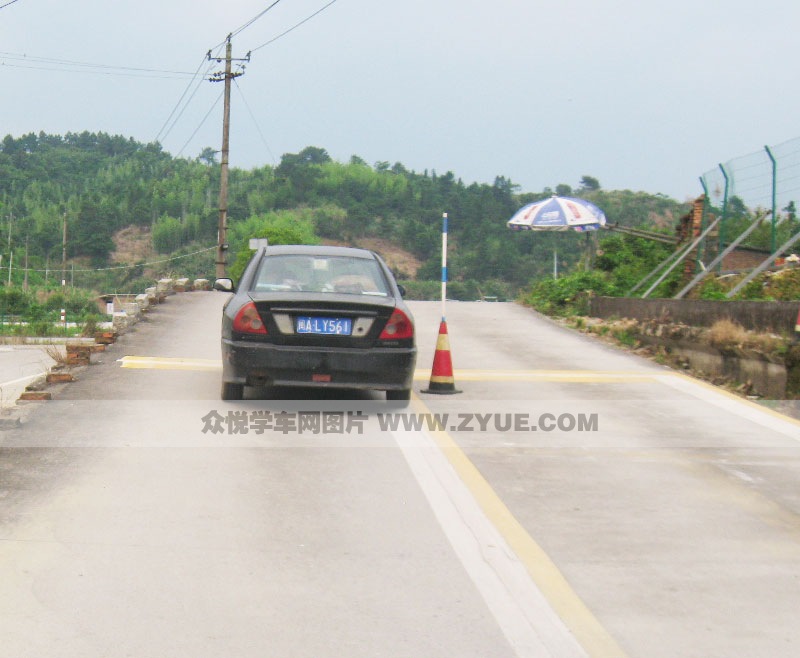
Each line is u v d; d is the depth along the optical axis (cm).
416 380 2973
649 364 3516
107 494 1574
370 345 2280
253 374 2262
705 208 5019
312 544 1346
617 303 4756
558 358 3638
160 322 4447
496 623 1076
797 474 1844
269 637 1023
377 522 1459
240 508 1514
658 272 5669
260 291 2398
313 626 1056
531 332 4534
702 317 3659
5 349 10556
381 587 1182
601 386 2934
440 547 1346
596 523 1483
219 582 1187
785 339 2922
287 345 2264
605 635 1048
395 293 2469
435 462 1856
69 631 1027
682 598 1168
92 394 2558
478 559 1297
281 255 2572
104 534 1366
